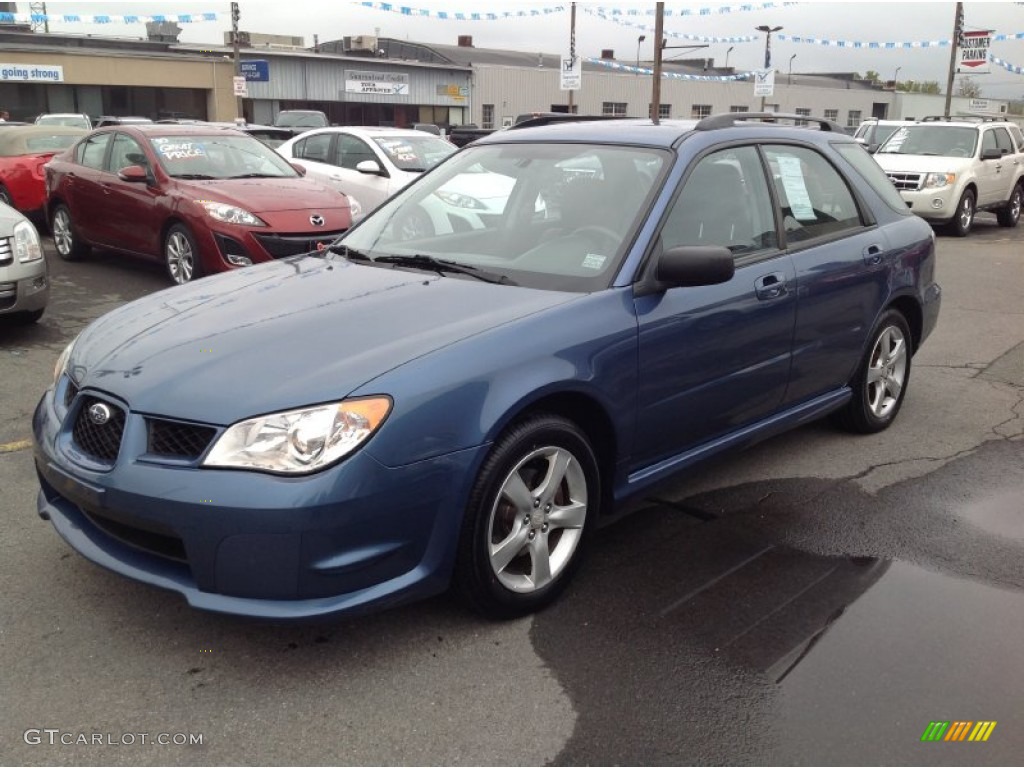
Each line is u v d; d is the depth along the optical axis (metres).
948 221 15.27
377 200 11.32
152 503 2.69
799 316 4.18
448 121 44.72
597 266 3.49
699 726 2.66
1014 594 3.43
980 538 3.89
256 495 2.59
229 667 2.90
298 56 39.66
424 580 2.86
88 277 9.50
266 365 2.85
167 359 2.97
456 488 2.85
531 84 46.47
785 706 2.75
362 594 2.75
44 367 6.20
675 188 3.70
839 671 2.93
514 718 2.68
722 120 4.16
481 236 3.95
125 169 8.76
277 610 2.66
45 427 3.17
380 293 3.42
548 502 3.21
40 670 2.87
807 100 54.22
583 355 3.18
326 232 8.34
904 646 3.07
